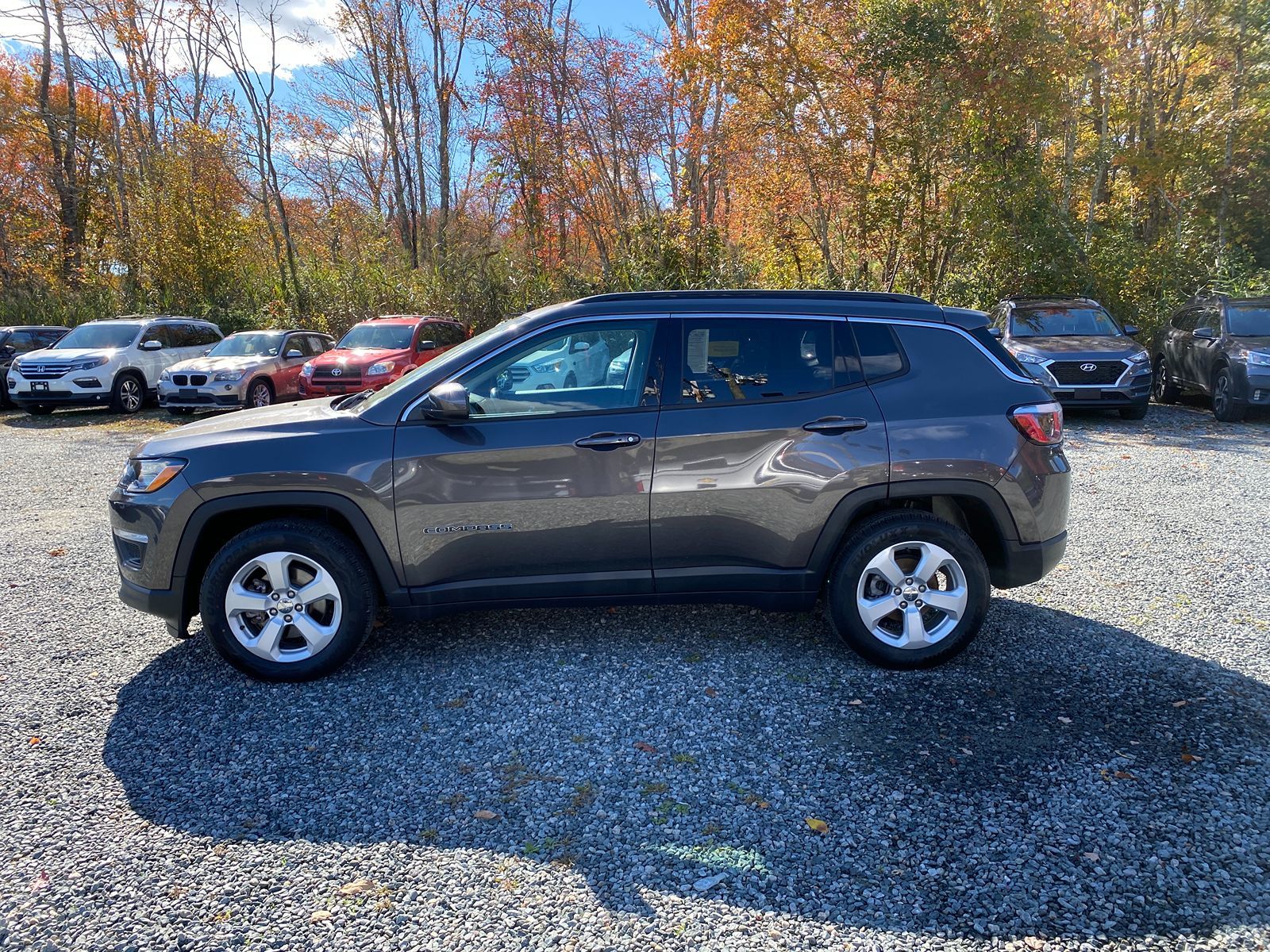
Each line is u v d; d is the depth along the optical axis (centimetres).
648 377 399
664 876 261
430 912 245
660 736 345
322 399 472
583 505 392
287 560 388
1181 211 2080
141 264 2302
